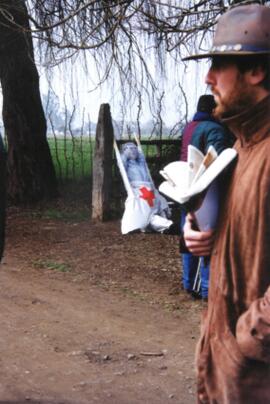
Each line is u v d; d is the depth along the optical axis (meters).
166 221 9.04
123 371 4.51
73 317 5.76
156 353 4.86
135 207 9.06
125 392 4.16
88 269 7.64
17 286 6.84
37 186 12.54
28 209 11.96
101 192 10.30
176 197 1.89
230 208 1.85
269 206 1.73
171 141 10.71
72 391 4.16
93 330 5.40
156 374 4.46
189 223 1.98
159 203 9.23
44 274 7.41
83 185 13.41
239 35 1.82
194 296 6.38
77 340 5.14
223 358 1.86
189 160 1.95
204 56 1.90
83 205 12.05
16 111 12.45
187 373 4.48
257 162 1.78
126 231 9.03
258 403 1.82
